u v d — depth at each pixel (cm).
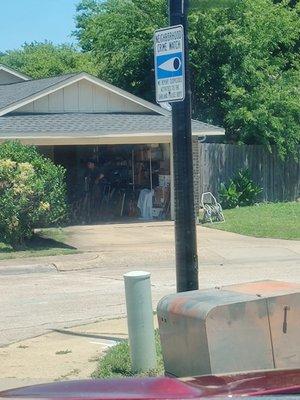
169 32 751
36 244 1891
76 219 2380
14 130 2083
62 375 808
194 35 2912
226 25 2905
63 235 2059
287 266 1600
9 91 2505
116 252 1788
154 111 2455
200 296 606
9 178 1759
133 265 1650
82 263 1652
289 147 2870
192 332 580
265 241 1989
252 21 2984
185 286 768
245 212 2517
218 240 2002
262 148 2820
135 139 2264
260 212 2508
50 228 2169
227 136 2986
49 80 2445
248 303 579
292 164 2912
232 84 2908
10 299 1289
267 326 585
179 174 765
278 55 3259
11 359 888
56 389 276
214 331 568
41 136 2102
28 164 1781
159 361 779
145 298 756
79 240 1980
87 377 791
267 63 3045
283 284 652
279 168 2873
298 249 1856
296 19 3175
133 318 755
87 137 2162
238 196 2680
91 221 2408
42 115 2283
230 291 620
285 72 3092
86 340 976
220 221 2327
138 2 3105
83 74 2334
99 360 848
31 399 258
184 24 751
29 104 2280
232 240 2003
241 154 2758
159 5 3047
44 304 1240
